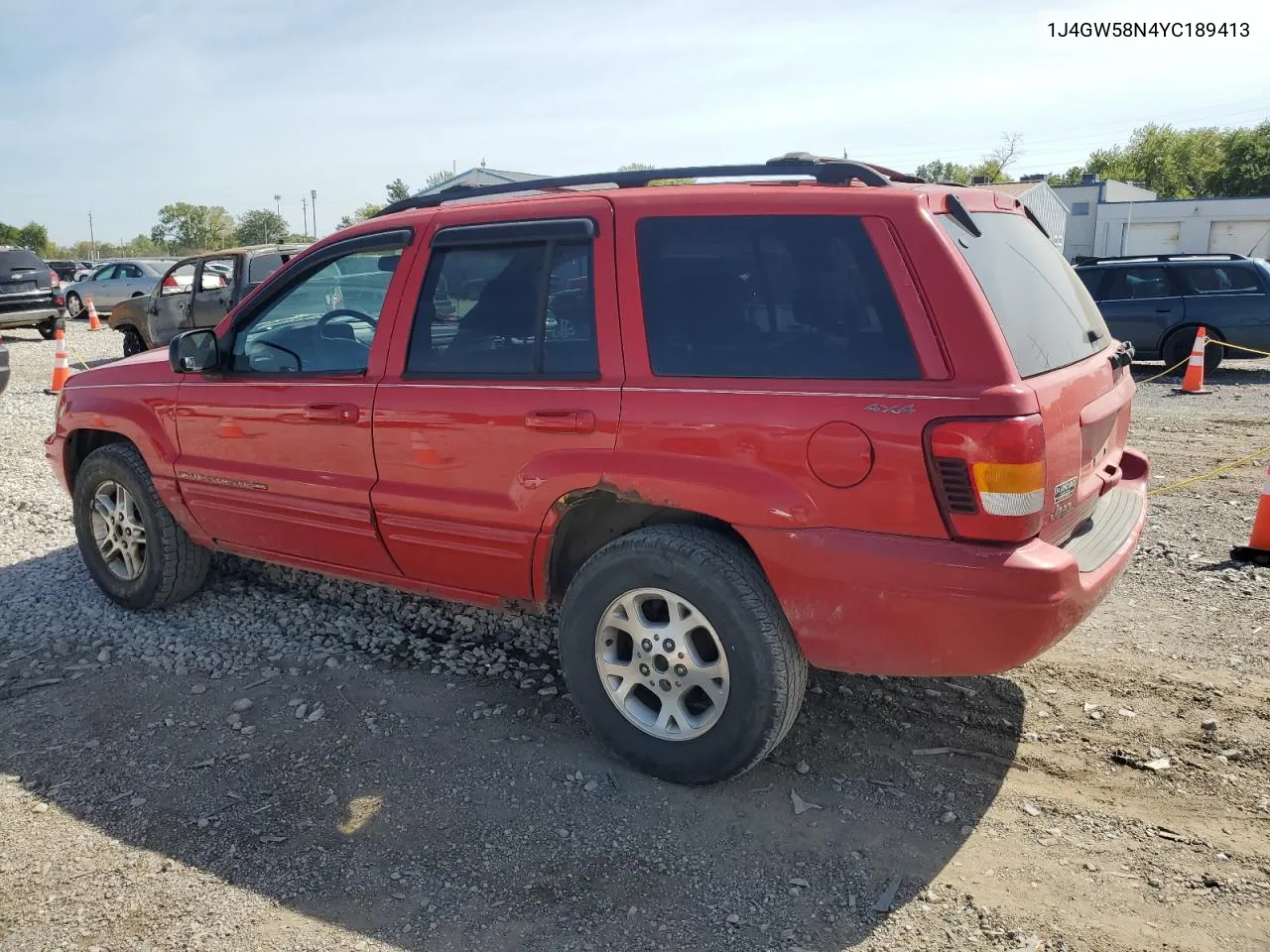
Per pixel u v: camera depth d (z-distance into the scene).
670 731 3.38
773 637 3.12
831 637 3.06
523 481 3.51
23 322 18.59
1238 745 3.59
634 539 3.32
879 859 3.02
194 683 4.24
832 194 3.11
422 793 3.38
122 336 20.75
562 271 3.50
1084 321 3.69
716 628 3.18
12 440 9.61
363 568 4.22
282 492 4.26
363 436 3.93
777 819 3.22
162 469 4.70
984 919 2.75
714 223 3.26
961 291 2.88
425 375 3.79
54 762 3.63
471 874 2.96
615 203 3.43
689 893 2.87
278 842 3.13
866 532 2.95
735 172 3.50
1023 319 3.10
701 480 3.13
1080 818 3.21
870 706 3.94
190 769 3.57
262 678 4.27
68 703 4.09
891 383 2.92
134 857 3.07
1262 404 11.32
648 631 3.37
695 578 3.18
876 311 2.98
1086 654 4.37
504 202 3.74
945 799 3.33
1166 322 13.54
